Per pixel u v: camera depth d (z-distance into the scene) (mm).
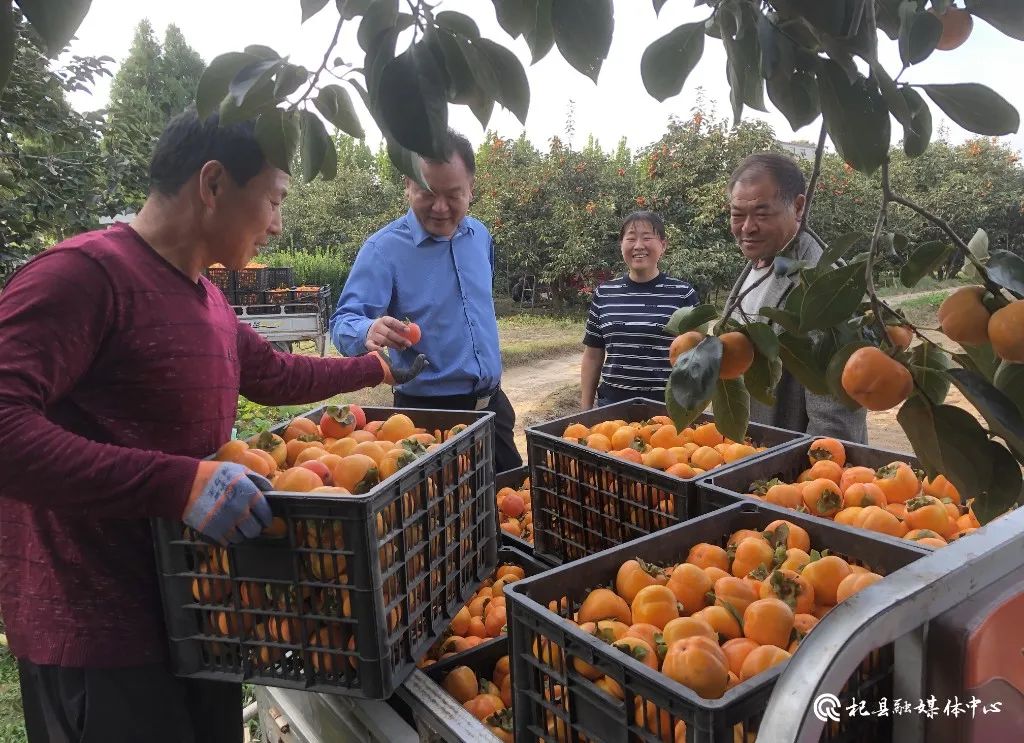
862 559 1631
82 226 4828
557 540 2375
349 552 1449
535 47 788
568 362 12484
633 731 1166
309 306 12508
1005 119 820
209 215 1637
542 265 18906
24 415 1343
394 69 726
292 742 2059
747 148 15289
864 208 16594
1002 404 860
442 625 1834
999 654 832
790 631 1396
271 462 1724
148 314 1576
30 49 4332
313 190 26484
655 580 1531
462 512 1943
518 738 1380
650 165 16312
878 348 939
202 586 1562
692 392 982
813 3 753
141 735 1643
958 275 979
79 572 1579
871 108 819
